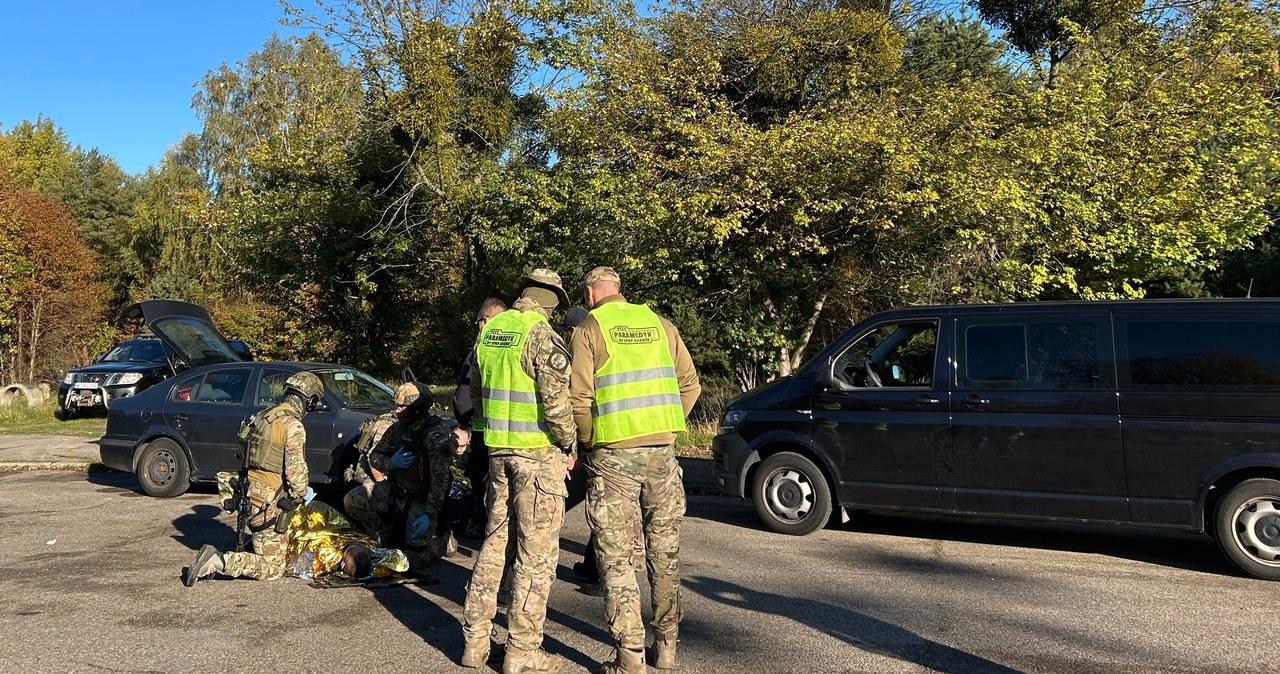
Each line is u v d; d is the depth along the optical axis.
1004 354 6.74
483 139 17.45
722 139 12.38
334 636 4.74
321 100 20.06
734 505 8.96
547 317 4.62
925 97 12.88
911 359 7.16
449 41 16.70
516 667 4.09
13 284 22.66
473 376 4.70
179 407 9.27
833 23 15.41
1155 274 14.05
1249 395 5.94
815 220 11.84
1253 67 13.34
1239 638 4.68
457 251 19.84
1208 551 6.85
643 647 4.04
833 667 4.26
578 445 4.48
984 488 6.66
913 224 11.88
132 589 5.69
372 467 6.43
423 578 5.96
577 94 13.37
